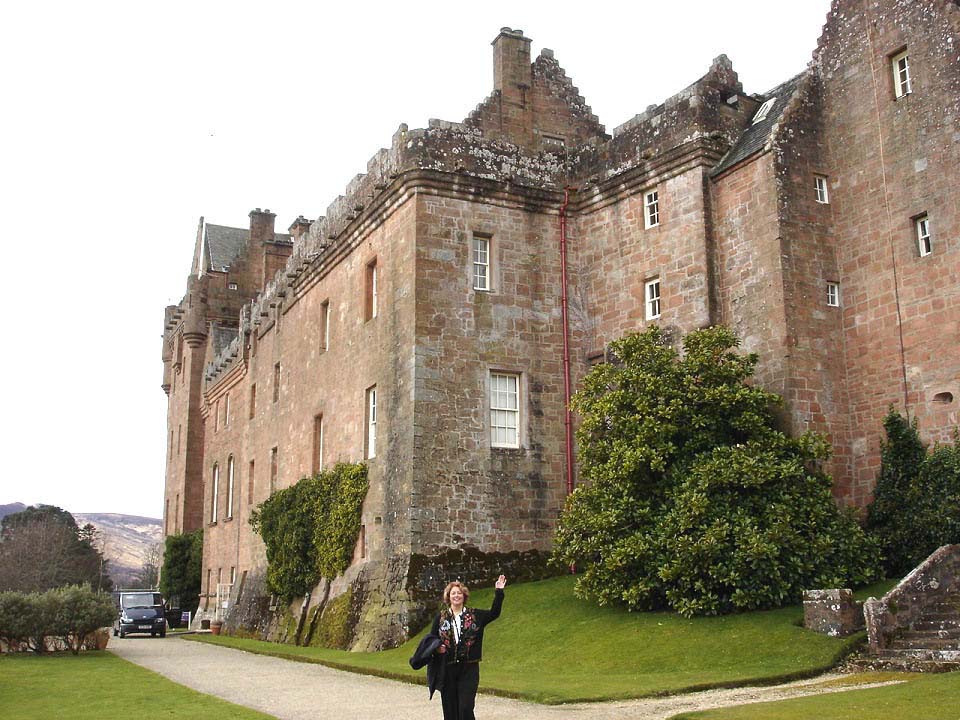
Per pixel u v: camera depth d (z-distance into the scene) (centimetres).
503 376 2305
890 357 1895
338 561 2447
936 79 1866
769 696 1162
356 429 2522
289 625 2741
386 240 2439
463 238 2314
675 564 1653
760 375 1967
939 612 1448
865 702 1037
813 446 1786
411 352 2214
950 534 1698
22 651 2255
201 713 1202
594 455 1870
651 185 2250
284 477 3162
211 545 4444
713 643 1477
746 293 2027
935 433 1792
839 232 2034
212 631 3697
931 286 1831
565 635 1705
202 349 5294
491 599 2058
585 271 2411
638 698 1205
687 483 1727
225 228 6128
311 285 3055
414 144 2311
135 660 2142
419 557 2105
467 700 891
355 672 1761
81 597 2281
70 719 1156
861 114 2016
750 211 2041
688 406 1827
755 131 2158
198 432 5272
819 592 1463
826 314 1986
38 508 8669
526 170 2423
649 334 1931
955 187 1806
